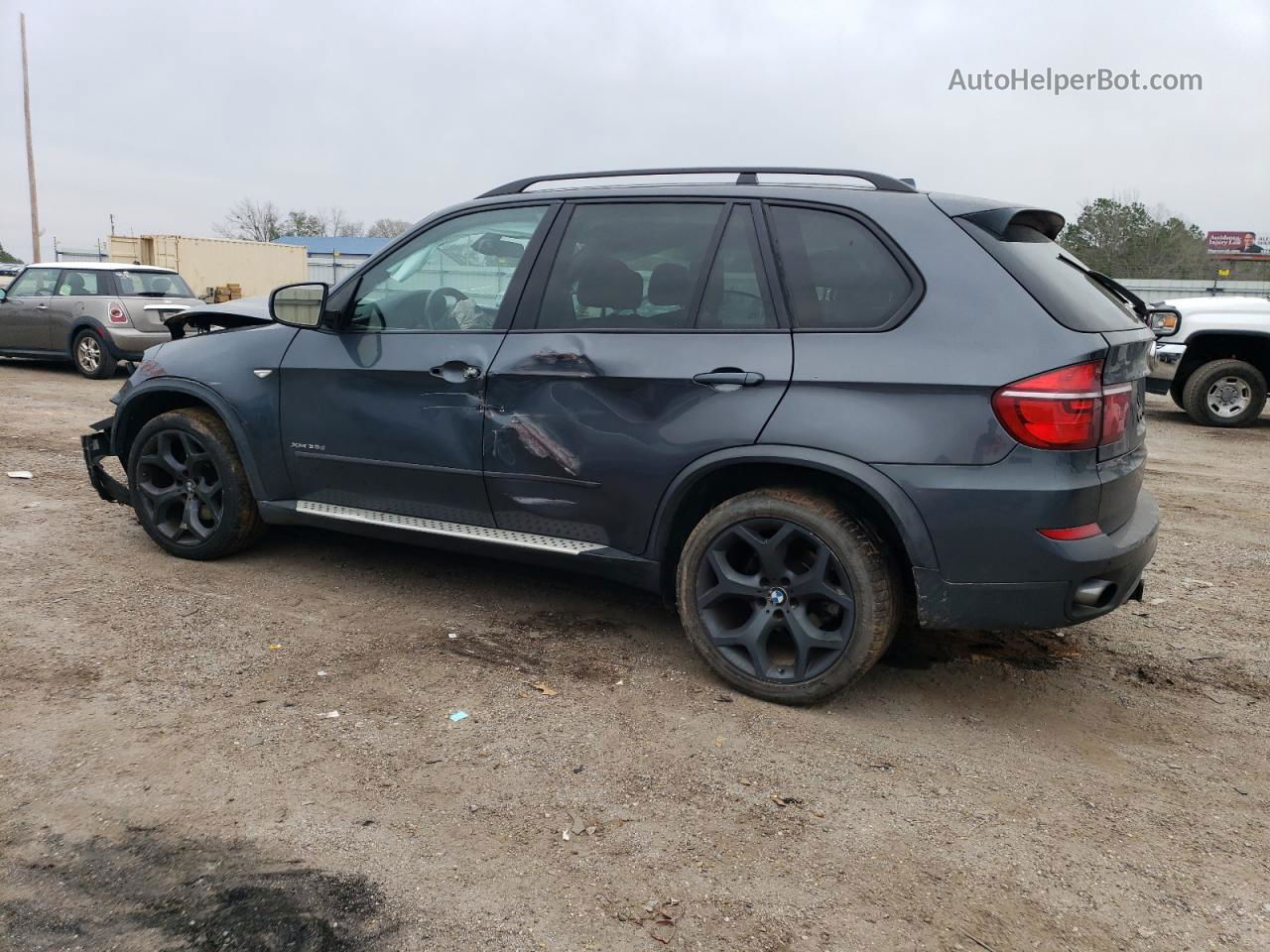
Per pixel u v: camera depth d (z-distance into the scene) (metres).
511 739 3.10
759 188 3.54
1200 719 3.46
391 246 4.18
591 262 3.71
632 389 3.49
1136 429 3.44
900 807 2.79
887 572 3.22
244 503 4.59
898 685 3.64
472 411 3.83
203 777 2.80
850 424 3.13
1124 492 3.22
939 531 3.06
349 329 4.21
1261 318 10.57
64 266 12.95
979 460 3.00
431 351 3.92
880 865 2.52
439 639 3.91
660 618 4.24
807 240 3.38
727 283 3.45
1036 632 4.24
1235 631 4.34
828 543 3.22
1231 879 2.51
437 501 4.01
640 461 3.50
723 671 3.49
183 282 13.48
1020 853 2.59
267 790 2.74
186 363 4.59
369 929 2.20
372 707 3.29
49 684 3.34
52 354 12.93
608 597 4.47
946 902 2.38
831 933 2.25
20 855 2.41
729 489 3.56
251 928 2.19
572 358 3.60
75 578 4.42
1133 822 2.77
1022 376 2.95
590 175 3.88
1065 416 2.93
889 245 3.25
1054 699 3.58
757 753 3.07
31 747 2.92
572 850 2.53
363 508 4.24
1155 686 3.72
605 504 3.62
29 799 2.65
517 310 3.81
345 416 4.14
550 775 2.89
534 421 3.70
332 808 2.67
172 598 4.23
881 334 3.16
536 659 3.74
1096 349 2.97
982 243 3.18
